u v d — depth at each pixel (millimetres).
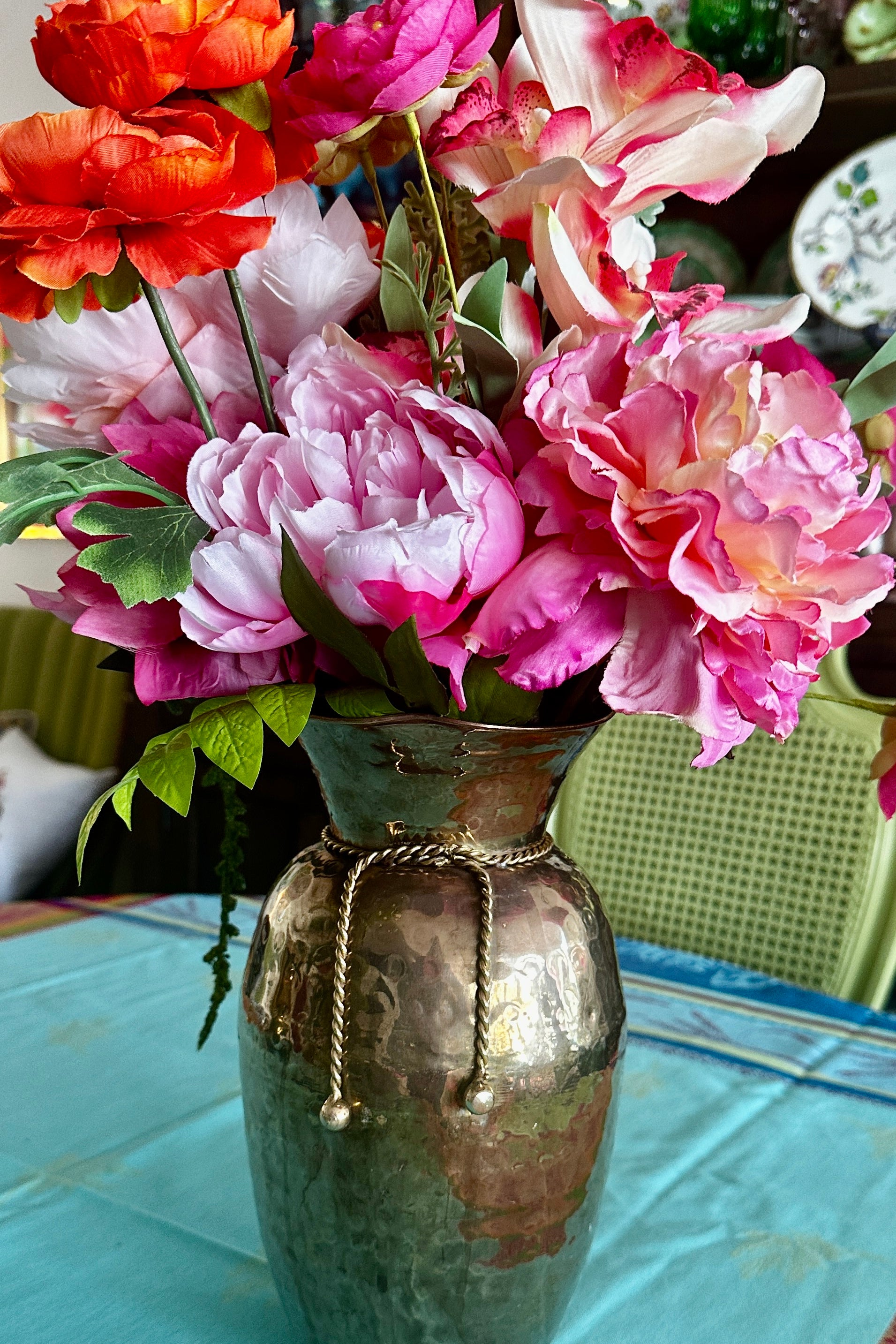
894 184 1313
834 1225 502
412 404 339
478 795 371
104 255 321
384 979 358
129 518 336
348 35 325
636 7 1228
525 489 321
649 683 309
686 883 986
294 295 370
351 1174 361
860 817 914
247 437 352
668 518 302
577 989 379
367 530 308
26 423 414
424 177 364
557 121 325
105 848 1602
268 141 357
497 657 348
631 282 365
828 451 303
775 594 310
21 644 1878
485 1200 362
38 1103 596
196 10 315
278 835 1598
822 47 1249
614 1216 509
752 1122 595
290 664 357
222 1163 544
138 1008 710
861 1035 711
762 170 1461
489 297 336
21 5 2074
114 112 308
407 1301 375
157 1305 438
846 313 1365
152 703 368
